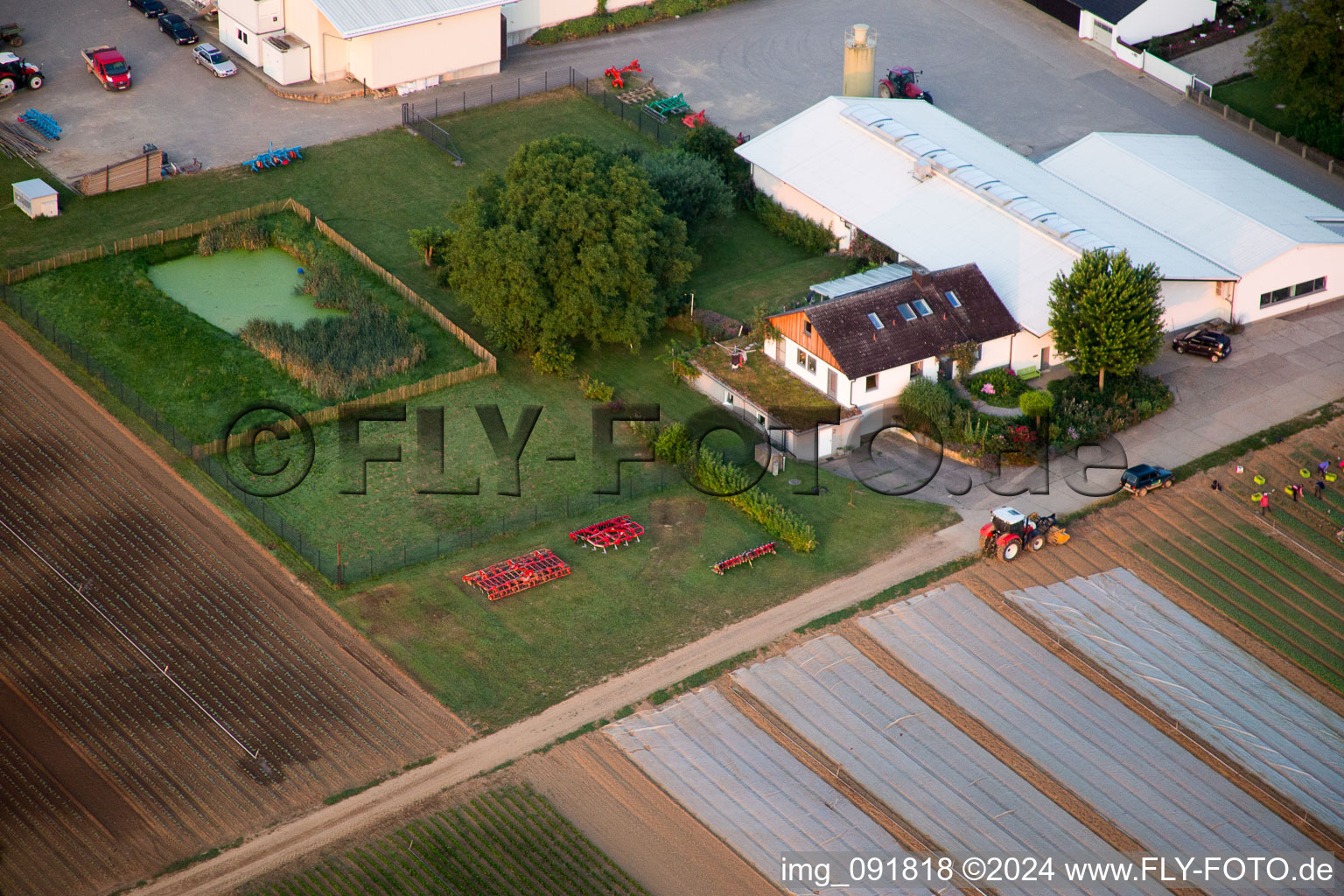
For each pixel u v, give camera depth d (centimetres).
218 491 8031
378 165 10850
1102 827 6338
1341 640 7275
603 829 6250
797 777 6506
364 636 7162
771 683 6944
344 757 6562
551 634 7200
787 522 7744
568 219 8712
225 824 6262
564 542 7769
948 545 7769
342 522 7850
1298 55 10831
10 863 6084
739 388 8644
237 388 8762
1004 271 9075
